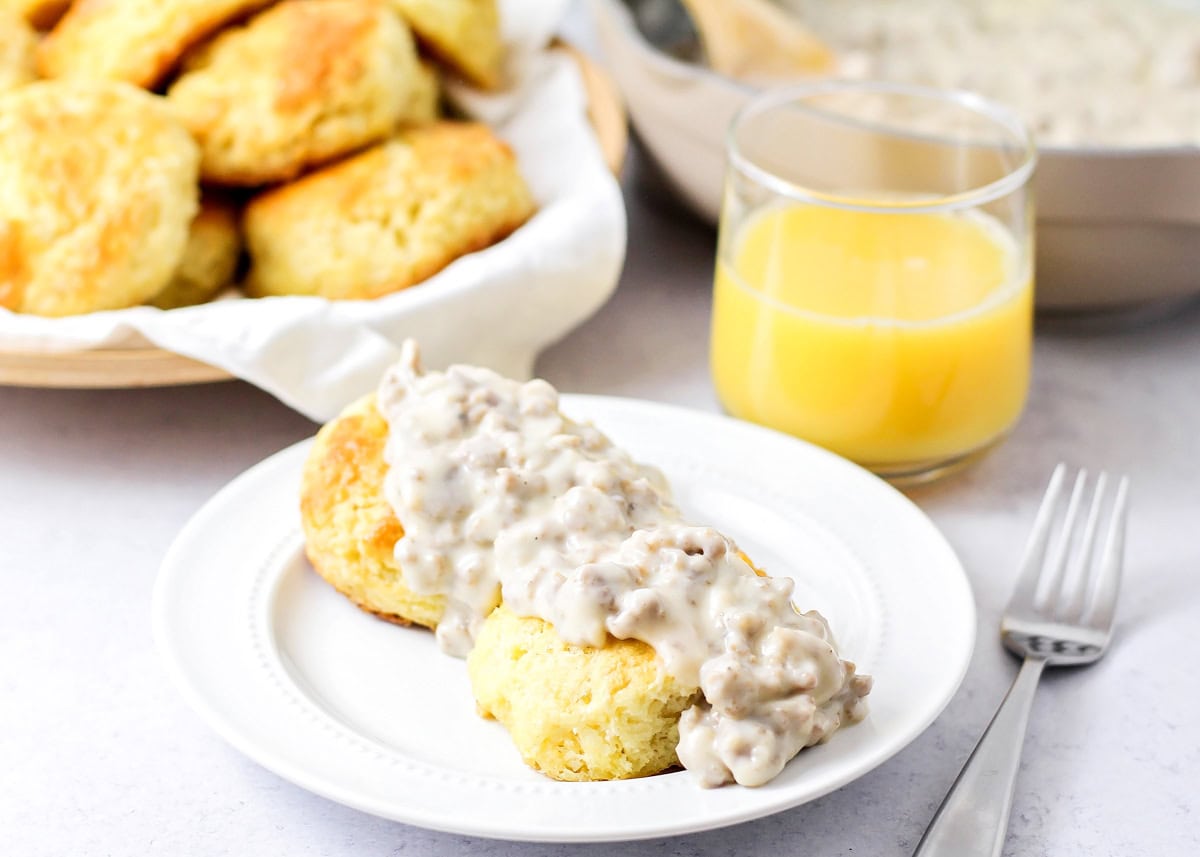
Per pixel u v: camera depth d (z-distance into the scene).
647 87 0.61
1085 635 0.48
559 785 0.41
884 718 0.43
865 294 0.52
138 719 0.46
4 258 0.55
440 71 0.65
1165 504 0.54
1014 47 0.70
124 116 0.56
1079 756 0.45
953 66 0.68
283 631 0.47
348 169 0.58
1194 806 0.44
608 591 0.42
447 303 0.54
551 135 0.63
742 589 0.42
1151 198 0.56
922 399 0.52
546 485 0.45
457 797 0.41
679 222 0.68
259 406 0.57
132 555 0.51
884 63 0.68
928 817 0.44
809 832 0.43
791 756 0.41
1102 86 0.67
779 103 0.56
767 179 0.52
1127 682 0.47
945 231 0.52
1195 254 0.58
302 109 0.57
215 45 0.60
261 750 0.42
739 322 0.54
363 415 0.48
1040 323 0.62
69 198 0.55
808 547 0.49
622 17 0.64
